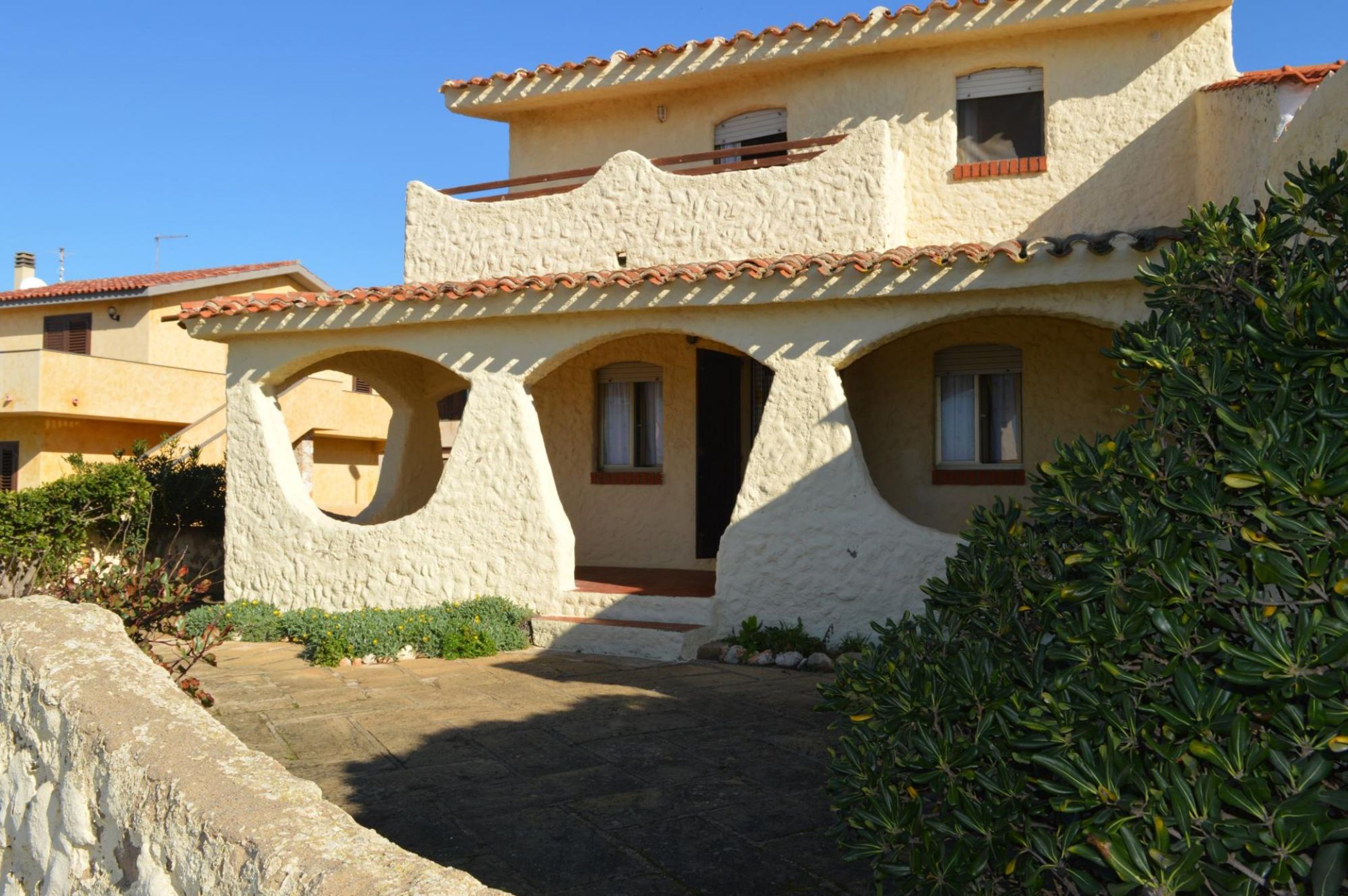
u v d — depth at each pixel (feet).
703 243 41.88
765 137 47.32
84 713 13.08
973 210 42.68
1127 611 11.07
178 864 10.63
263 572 43.01
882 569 34.04
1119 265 30.96
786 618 35.27
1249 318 14.43
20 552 44.86
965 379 42.34
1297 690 9.47
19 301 89.04
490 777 22.40
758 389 47.91
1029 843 11.35
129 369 79.15
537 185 50.90
